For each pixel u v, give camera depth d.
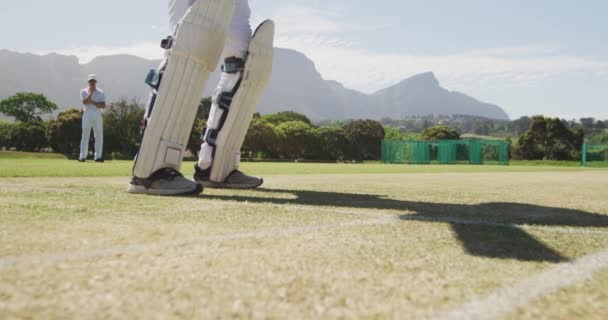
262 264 1.40
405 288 1.18
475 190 5.39
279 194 4.14
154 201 3.18
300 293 1.12
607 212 3.19
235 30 4.46
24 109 77.50
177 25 3.86
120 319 0.92
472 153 43.31
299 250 1.62
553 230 2.23
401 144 45.34
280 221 2.34
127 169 8.20
